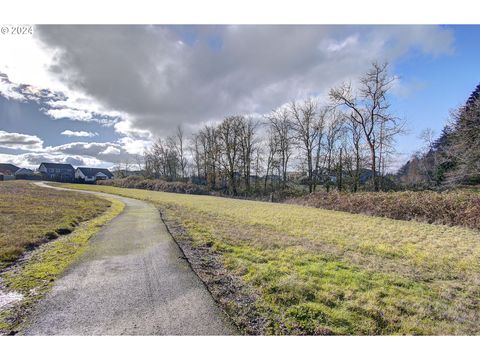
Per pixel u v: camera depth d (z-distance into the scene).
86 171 91.06
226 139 46.16
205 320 3.73
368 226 12.86
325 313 4.05
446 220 14.08
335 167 36.44
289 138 41.19
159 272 5.45
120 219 12.48
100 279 5.04
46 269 5.49
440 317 4.14
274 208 20.72
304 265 6.25
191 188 42.78
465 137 20.22
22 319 3.67
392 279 5.61
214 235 8.94
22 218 10.52
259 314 3.95
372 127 26.81
